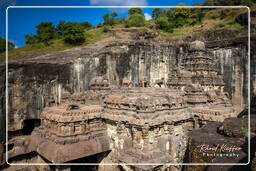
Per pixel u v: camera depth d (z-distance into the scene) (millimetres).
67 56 43531
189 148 12320
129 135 23172
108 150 25375
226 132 12562
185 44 49750
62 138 23281
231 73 43094
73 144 23266
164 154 21484
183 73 36688
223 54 44250
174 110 24859
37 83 35938
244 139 11367
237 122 12742
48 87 37125
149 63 47812
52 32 62406
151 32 63438
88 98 32625
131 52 46531
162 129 23297
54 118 24281
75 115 24250
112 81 45000
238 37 42688
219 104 33000
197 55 39781
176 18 74625
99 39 64312
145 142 21328
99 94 32219
